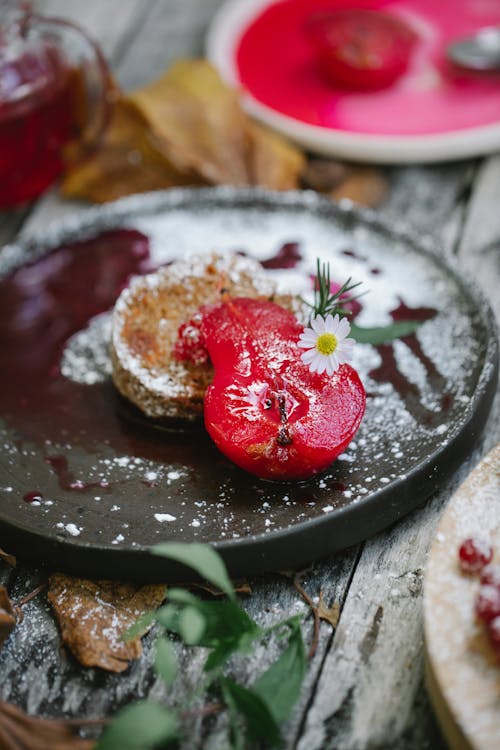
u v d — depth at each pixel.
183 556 0.62
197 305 0.76
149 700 0.65
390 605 0.67
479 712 0.59
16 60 0.86
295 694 0.62
